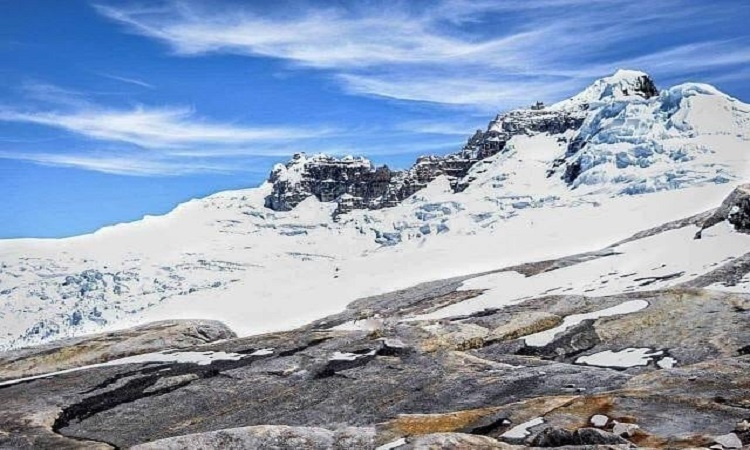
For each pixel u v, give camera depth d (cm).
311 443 5156
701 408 5175
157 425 7969
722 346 8125
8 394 9825
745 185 16200
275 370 9325
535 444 4834
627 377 6831
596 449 4225
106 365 11325
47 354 13238
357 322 14875
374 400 7619
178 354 11369
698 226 17088
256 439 5156
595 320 9900
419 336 10175
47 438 7644
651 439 4628
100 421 8300
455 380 7750
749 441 4388
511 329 10312
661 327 9194
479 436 4778
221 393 8775
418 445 4653
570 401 5744
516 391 7025
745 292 10556
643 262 15388
